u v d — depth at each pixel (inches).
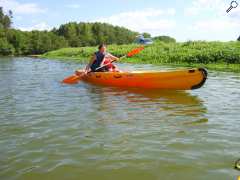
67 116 234.5
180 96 315.9
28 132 196.7
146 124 213.2
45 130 200.2
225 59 709.3
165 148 168.2
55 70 626.2
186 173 139.1
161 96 317.4
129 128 203.6
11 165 148.7
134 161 151.9
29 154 161.3
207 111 249.9
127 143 176.1
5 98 307.4
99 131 197.5
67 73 557.0
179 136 187.6
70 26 3166.8
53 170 143.3
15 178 136.3
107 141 179.2
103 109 257.4
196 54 776.9
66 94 329.4
